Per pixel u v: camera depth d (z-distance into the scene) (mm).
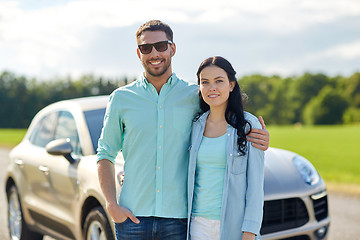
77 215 3658
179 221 2607
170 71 2684
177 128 2611
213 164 2494
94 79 131875
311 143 35469
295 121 127562
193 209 2562
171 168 2598
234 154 2439
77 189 3648
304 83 126375
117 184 3158
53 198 4090
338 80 125375
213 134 2535
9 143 24953
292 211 3465
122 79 92375
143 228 2594
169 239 2602
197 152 2535
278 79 137000
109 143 2715
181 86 2670
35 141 4801
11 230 5074
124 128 2689
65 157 3852
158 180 2588
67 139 4156
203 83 2502
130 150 2637
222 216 2432
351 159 20578
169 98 2625
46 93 126062
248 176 2430
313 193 3572
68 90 129250
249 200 2404
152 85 2631
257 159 2432
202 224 2512
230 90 2510
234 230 2438
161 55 2582
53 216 4074
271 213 3371
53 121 4578
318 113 118500
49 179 4141
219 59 2480
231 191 2441
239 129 2418
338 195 7684
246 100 2574
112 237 3193
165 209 2578
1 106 120500
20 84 122875
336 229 5395
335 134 49656
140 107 2621
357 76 118500
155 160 2600
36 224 4578
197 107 2650
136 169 2617
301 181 3586
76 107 4297
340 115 117500
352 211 6391
